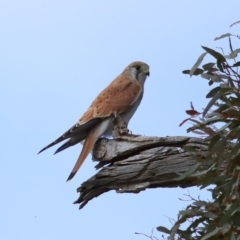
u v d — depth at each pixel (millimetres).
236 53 8055
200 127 8086
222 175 7641
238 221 7453
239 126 7480
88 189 10750
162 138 10352
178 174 9477
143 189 10531
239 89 7676
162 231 8367
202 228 8234
